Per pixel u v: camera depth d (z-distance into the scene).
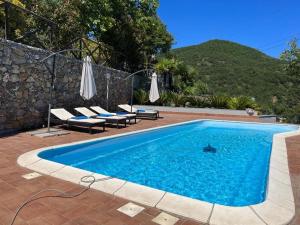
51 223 3.40
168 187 5.77
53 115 10.91
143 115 15.64
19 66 9.49
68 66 12.15
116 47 20.61
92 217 3.59
